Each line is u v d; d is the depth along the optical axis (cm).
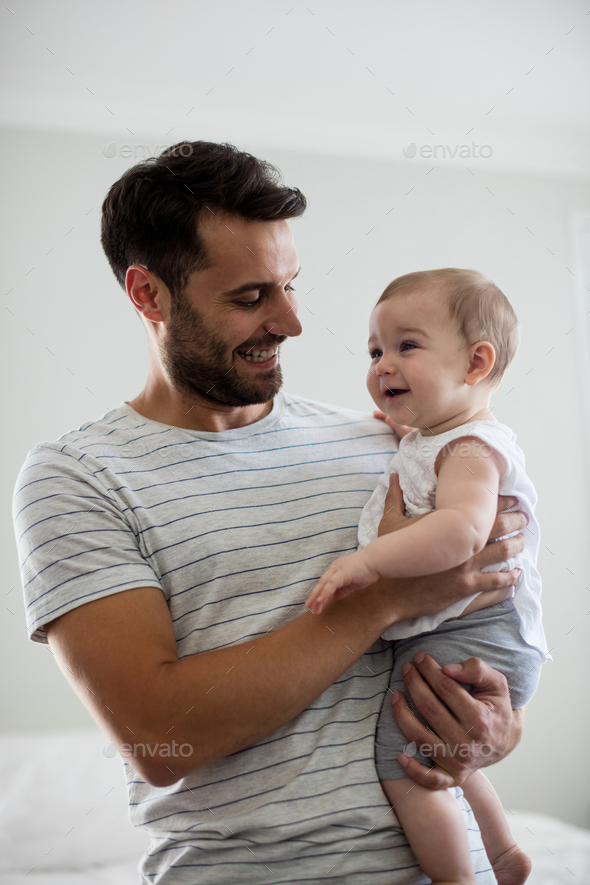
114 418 109
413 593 89
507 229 271
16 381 242
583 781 259
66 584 84
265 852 81
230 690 79
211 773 85
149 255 102
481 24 197
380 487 106
